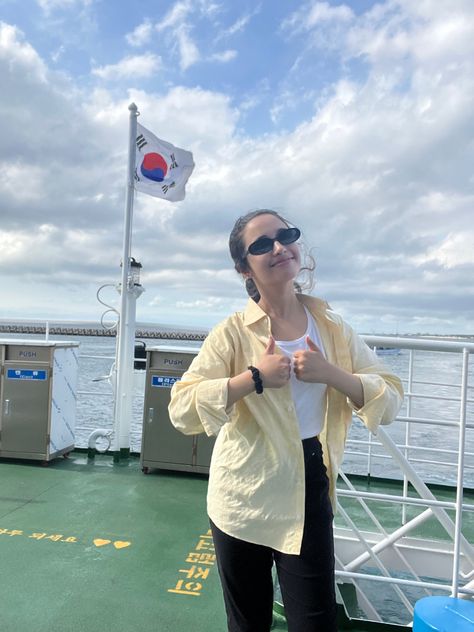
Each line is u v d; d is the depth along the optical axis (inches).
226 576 62.1
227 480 60.7
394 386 62.6
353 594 117.8
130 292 218.2
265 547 60.7
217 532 61.7
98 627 96.2
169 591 110.8
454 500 196.5
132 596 108.3
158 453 198.4
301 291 66.2
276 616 98.7
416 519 116.7
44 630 94.9
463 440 81.1
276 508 57.7
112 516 155.3
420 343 83.0
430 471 225.0
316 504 58.5
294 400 59.3
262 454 58.9
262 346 60.5
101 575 117.6
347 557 135.9
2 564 122.2
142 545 135.0
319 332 62.9
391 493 201.3
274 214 62.5
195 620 99.4
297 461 58.0
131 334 218.8
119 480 191.6
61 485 183.9
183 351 196.4
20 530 143.0
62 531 143.0
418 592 137.8
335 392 61.4
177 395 60.2
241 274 65.0
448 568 137.3
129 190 218.1
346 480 104.3
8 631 94.3
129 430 218.8
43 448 206.2
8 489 178.7
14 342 207.2
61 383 215.2
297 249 61.7
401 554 135.6
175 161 230.2
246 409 60.0
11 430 207.8
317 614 56.9
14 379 207.5
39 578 115.5
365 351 64.5
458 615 67.4
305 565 57.1
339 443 62.1
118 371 216.7
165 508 163.3
